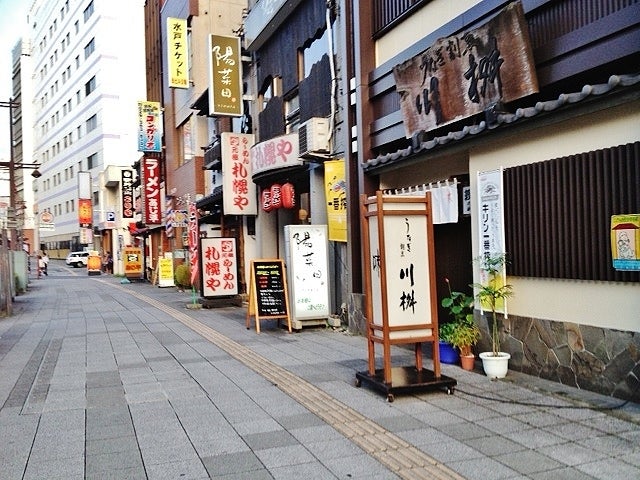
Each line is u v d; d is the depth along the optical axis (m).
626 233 5.49
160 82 28.67
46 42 69.31
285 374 7.53
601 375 5.90
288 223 16.36
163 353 9.33
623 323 5.66
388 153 10.25
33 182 78.88
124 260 35.19
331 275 12.11
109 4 51.41
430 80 8.28
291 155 12.70
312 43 13.11
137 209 37.84
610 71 6.09
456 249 8.87
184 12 22.84
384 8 10.16
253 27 15.60
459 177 8.52
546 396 5.99
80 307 17.50
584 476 4.04
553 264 6.41
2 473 4.40
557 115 6.08
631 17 5.54
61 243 66.38
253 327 11.99
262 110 16.42
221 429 5.34
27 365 8.57
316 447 4.80
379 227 6.30
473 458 4.44
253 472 4.31
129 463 4.55
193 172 22.31
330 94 11.68
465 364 7.35
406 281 6.40
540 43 6.78
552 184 6.40
